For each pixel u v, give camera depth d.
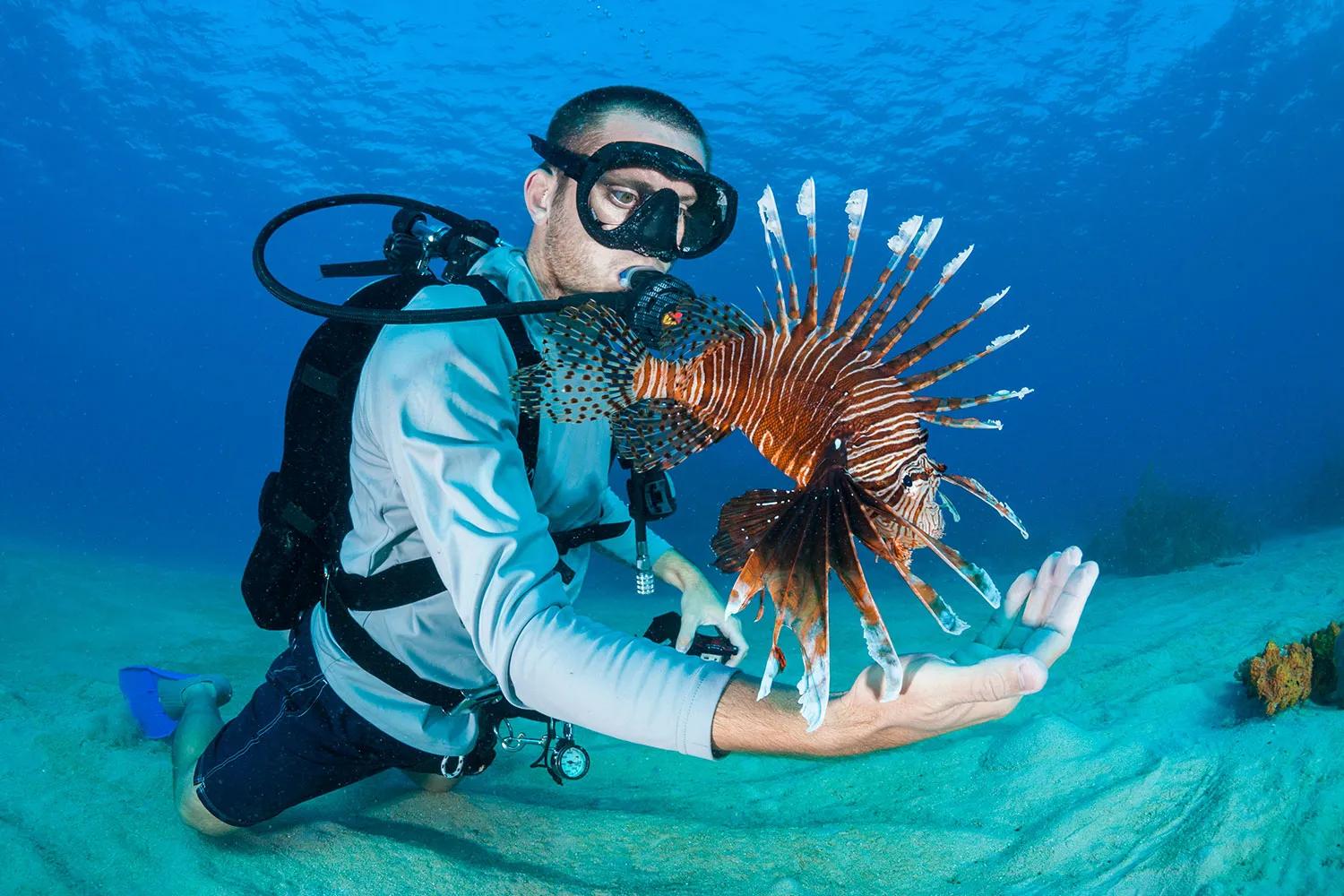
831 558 1.01
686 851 2.51
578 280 1.84
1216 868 2.25
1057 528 19.38
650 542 2.53
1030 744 3.09
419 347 1.60
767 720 1.17
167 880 2.20
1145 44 28.86
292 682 2.19
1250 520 15.14
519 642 1.33
